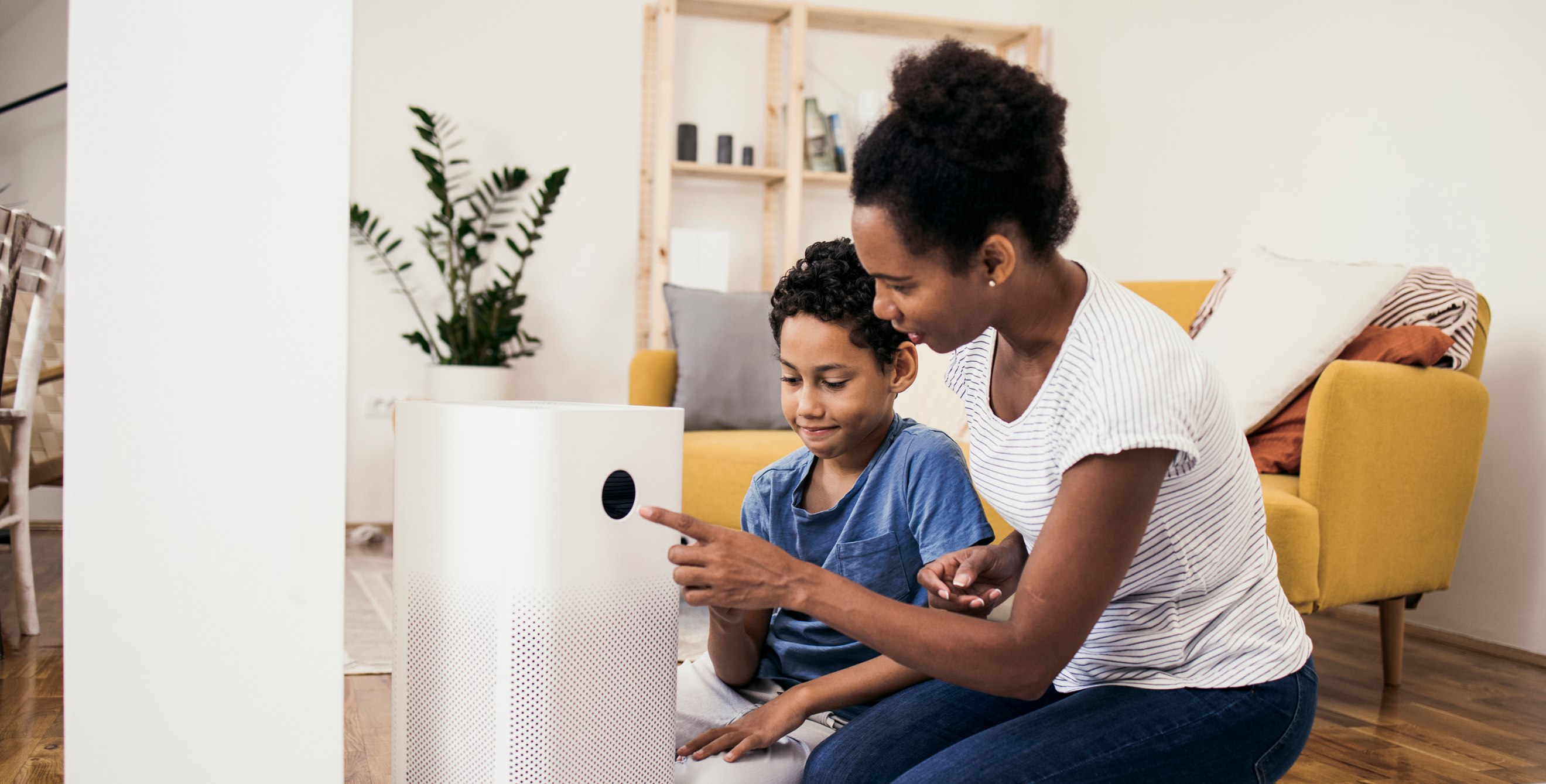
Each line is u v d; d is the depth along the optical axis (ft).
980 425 3.03
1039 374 2.74
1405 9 8.37
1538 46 7.43
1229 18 10.12
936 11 13.56
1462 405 6.48
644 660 2.60
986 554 2.98
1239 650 2.85
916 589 3.41
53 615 7.38
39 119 11.69
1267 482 6.11
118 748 2.23
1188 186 10.64
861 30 12.91
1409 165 8.34
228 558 2.25
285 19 2.24
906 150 2.23
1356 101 8.79
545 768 2.43
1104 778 2.68
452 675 2.54
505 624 2.42
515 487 2.41
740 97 12.91
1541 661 7.31
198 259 2.21
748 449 7.99
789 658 3.59
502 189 11.93
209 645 2.25
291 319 2.26
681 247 11.85
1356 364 5.86
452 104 12.13
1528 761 5.22
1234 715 2.80
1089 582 2.38
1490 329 7.77
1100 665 3.01
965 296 2.38
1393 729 5.68
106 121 2.16
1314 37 9.20
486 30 12.20
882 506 3.36
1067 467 2.46
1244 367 6.56
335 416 2.29
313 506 2.28
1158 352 2.50
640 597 2.57
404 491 2.68
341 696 2.32
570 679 2.45
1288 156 9.48
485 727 2.47
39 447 10.00
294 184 2.26
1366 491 5.93
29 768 4.39
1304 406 6.46
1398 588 6.28
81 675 2.20
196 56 2.20
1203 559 2.82
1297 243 9.36
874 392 3.16
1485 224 7.77
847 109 13.17
